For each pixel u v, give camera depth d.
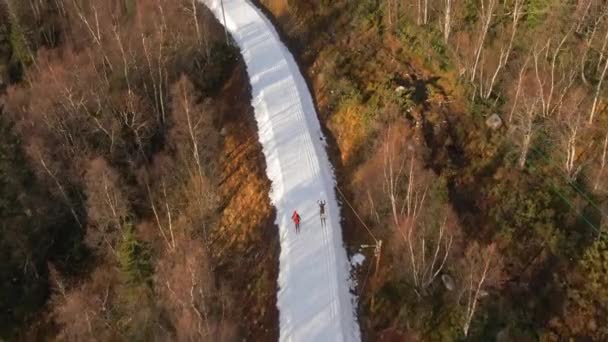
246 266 38.69
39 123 45.41
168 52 52.91
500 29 43.38
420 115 41.53
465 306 32.06
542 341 30.70
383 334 33.09
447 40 45.12
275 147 44.25
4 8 58.56
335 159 43.66
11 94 50.06
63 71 48.97
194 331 34.03
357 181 40.88
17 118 47.81
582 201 34.59
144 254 38.34
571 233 33.62
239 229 40.97
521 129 37.75
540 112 38.66
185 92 44.12
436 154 39.44
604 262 32.09
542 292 32.31
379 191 38.19
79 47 56.34
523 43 41.97
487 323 31.50
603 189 34.62
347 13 53.16
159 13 55.66
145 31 54.38
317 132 45.66
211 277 37.69
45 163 42.62
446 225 34.34
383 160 38.91
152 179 45.81
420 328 32.41
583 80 38.66
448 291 33.06
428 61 45.84
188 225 42.00
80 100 46.69
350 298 35.00
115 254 40.78
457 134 40.53
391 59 47.47
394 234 35.81
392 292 34.28
